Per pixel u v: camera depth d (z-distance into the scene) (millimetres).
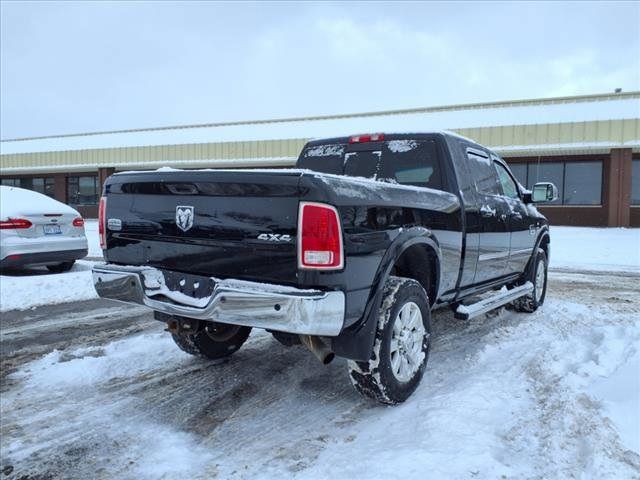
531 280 6613
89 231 21172
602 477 2771
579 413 3516
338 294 3139
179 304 3484
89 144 35156
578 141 22328
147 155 31953
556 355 4828
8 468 3117
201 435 3465
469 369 4500
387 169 5051
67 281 8938
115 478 2994
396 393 3676
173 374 4574
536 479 2803
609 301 7637
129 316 6789
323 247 3090
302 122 30953
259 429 3523
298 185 3117
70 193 36438
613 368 4402
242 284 3250
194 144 30516
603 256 13781
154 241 3768
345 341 3475
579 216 23938
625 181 22375
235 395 4109
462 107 27578
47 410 3881
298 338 3600
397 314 3645
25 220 8945
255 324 3154
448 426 3307
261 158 28656
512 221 5805
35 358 5070
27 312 7008
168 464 3115
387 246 3545
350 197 3242
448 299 4691
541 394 3920
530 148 23109
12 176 38406
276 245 3186
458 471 2838
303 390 4180
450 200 4473
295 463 3070
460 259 4621
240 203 3322
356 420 3600
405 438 3264
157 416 3760
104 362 4820
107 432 3531
